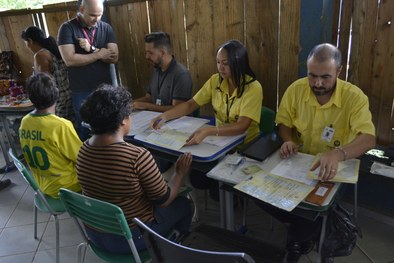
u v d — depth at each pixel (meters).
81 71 2.72
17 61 3.82
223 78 1.99
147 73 3.03
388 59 1.79
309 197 1.20
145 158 1.25
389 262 1.82
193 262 0.98
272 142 1.64
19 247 2.16
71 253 2.06
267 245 1.29
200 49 2.56
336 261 1.84
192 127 1.90
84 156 1.27
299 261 1.85
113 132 1.24
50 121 1.75
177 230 1.53
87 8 2.51
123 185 1.23
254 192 1.25
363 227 2.08
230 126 1.82
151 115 2.19
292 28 2.05
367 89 1.92
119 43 3.10
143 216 1.37
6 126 3.08
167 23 2.68
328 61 1.43
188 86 2.31
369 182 2.08
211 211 2.39
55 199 1.84
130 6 2.86
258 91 1.90
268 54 2.22
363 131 1.49
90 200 1.21
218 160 1.63
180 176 1.51
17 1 4.21
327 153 1.38
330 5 1.90
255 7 2.17
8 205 2.65
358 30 1.86
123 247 1.38
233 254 0.87
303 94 1.70
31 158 1.81
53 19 3.32
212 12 2.39
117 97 1.23
